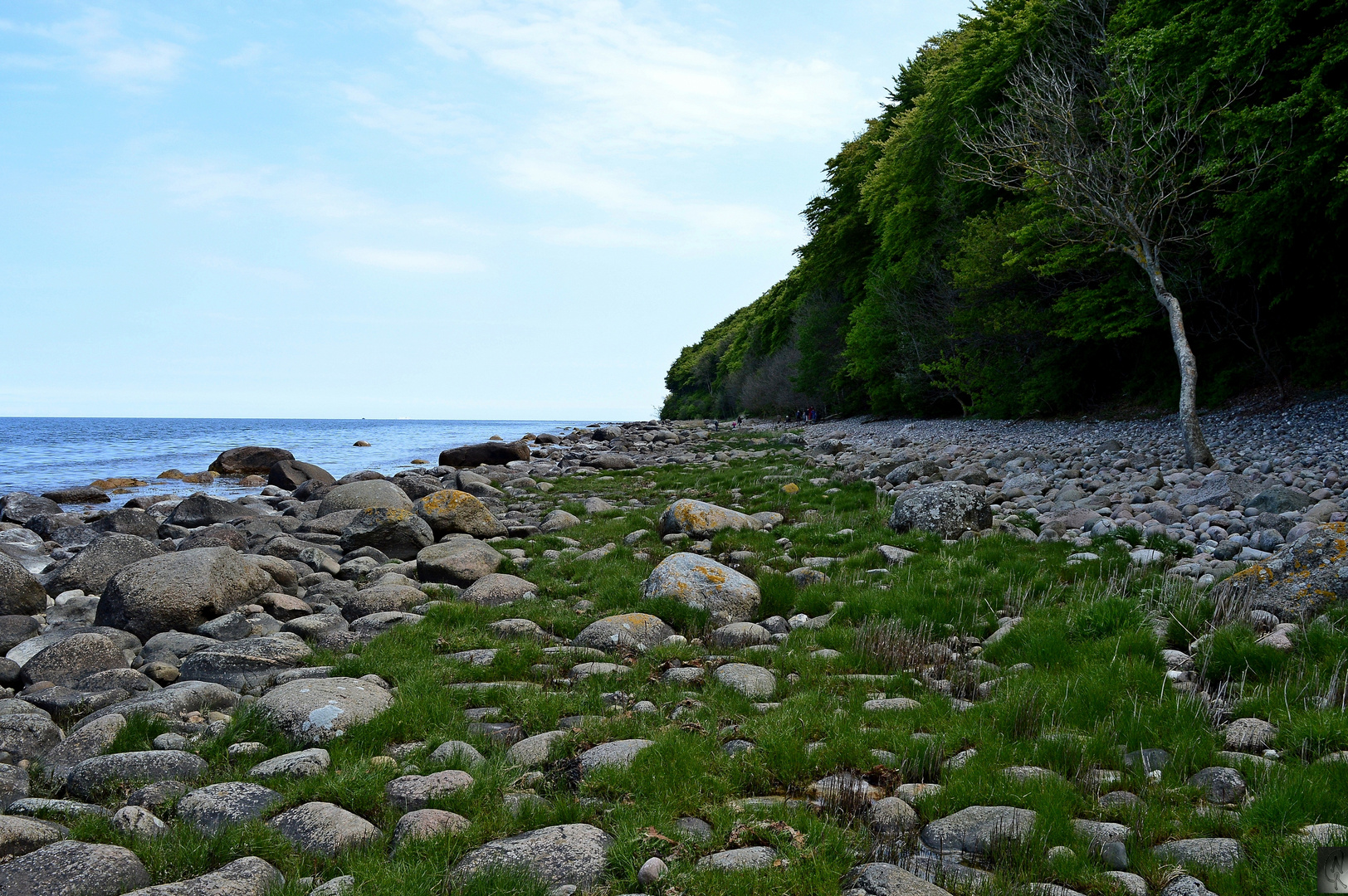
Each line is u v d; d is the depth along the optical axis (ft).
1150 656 23.07
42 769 18.44
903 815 15.11
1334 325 71.67
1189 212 73.36
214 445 239.30
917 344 131.03
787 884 12.60
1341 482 43.91
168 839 14.62
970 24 120.67
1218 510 43.24
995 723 19.11
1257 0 57.93
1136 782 15.99
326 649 28.04
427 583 38.19
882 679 23.15
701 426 213.25
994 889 12.37
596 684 23.07
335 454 185.47
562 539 46.96
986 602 30.01
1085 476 58.70
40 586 35.68
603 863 13.52
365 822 15.23
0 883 12.82
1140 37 64.39
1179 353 58.85
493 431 426.10
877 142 162.50
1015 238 91.09
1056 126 66.08
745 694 22.24
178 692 22.48
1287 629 23.31
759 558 39.50
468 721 20.86
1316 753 16.47
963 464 73.05
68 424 588.50
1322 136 52.11
